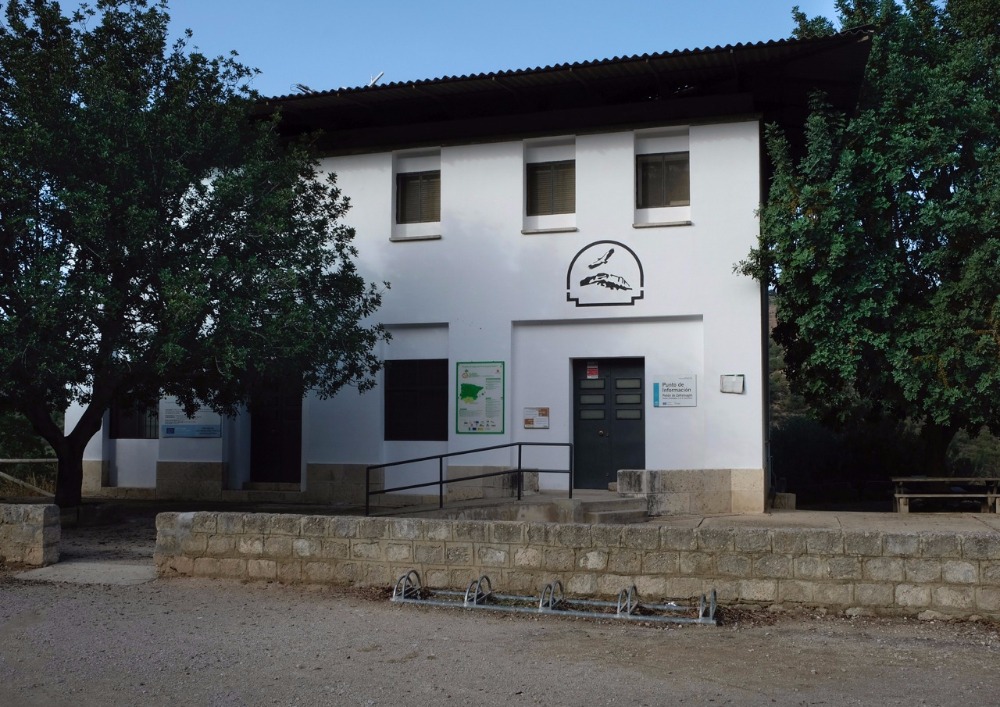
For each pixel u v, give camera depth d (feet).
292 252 46.60
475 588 31.01
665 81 52.80
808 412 78.23
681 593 29.58
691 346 52.75
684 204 53.88
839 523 45.01
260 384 50.44
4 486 70.74
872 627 27.12
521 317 55.06
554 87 53.47
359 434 57.77
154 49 46.29
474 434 55.42
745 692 20.98
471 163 56.65
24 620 28.76
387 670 22.99
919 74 55.16
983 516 48.73
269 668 23.29
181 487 61.36
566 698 20.62
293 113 57.47
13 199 41.91
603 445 54.65
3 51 44.09
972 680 21.91
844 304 50.72
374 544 32.81
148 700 20.93
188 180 44.32
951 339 50.52
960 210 51.72
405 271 57.36
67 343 41.81
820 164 51.06
